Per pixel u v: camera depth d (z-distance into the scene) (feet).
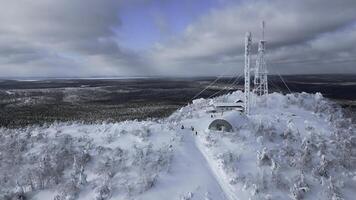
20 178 141.90
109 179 135.54
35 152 164.04
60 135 188.34
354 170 149.18
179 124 200.95
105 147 164.35
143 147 160.04
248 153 153.38
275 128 188.03
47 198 128.77
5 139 184.14
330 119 232.12
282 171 140.56
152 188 129.39
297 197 125.18
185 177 136.56
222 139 168.04
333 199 125.08
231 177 134.92
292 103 277.85
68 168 147.02
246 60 224.53
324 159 146.92
